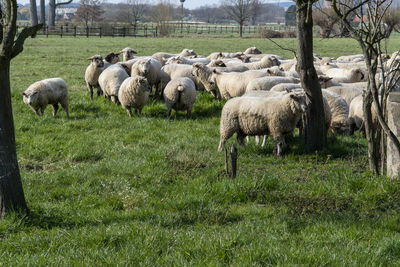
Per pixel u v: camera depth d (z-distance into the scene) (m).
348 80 14.75
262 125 8.80
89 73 15.21
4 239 5.06
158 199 6.62
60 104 13.34
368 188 6.63
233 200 6.55
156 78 15.37
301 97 8.41
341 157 8.82
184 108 12.43
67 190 6.98
